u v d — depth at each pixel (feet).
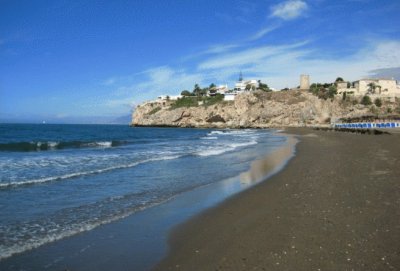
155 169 61.98
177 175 55.62
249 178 52.70
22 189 42.22
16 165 64.59
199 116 512.63
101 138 187.83
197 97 571.69
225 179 52.13
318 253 21.54
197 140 168.76
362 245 22.47
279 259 20.99
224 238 25.54
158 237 26.22
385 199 33.53
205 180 51.29
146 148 113.50
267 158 79.00
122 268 20.71
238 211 33.35
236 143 140.05
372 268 19.27
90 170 58.80
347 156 71.31
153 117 553.64
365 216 28.43
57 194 40.09
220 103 508.94
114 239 25.72
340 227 26.09
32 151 100.53
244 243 24.14
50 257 22.22
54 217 30.96
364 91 485.97
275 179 50.14
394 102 456.04
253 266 20.24
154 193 41.98
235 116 488.85
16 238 25.55
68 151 100.42
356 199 34.04
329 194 36.91
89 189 43.37
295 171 55.93
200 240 25.36
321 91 488.02
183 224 29.50
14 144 116.88
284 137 187.32
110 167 62.80
